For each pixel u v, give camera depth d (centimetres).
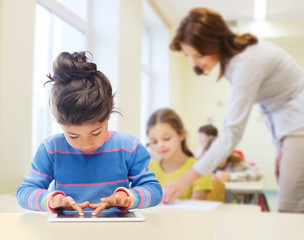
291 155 129
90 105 53
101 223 49
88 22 278
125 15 294
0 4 138
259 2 426
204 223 53
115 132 65
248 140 569
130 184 65
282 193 131
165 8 441
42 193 57
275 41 538
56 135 63
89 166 60
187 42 134
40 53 194
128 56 300
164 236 43
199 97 583
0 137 133
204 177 166
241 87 130
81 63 56
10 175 135
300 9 463
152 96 467
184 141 177
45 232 43
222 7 454
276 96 134
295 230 54
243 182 263
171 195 129
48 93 57
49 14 213
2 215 56
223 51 132
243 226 55
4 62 139
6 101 138
